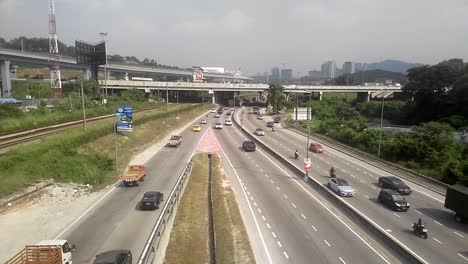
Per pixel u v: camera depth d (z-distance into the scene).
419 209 42.81
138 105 139.00
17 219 34.69
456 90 128.12
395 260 30.45
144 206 38.22
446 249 32.44
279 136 99.62
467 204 37.28
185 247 31.39
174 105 166.62
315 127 115.06
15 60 143.88
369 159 70.25
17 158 45.22
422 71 145.00
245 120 138.62
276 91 170.88
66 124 77.69
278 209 42.16
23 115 82.19
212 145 83.38
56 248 24.08
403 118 149.50
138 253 28.50
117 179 50.78
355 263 29.88
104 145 65.94
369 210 42.09
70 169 48.31
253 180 54.78
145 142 79.75
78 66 180.88
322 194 48.28
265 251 31.67
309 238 34.44
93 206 39.38
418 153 63.91
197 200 43.75
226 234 34.50
